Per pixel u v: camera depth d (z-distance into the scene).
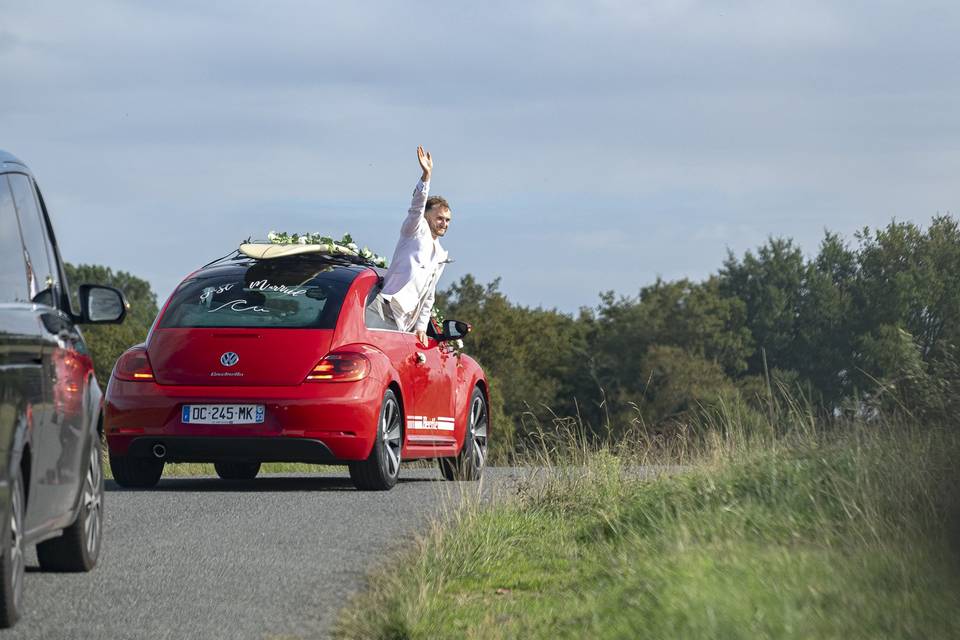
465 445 27.08
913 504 15.82
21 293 12.77
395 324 25.12
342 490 23.30
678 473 20.27
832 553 13.82
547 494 19.55
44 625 12.36
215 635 12.15
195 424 22.31
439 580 13.90
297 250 24.56
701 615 10.80
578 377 189.38
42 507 12.84
